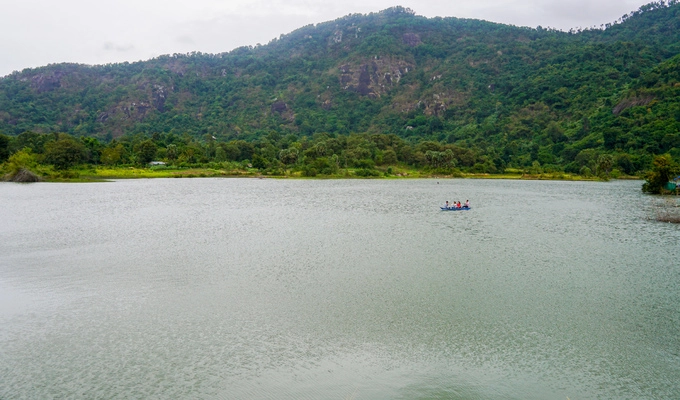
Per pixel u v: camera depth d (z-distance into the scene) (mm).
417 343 31594
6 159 186625
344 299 39812
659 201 117188
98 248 58750
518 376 27578
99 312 37062
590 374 27766
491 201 117688
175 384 26625
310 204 107062
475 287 43094
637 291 42031
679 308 37750
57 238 64938
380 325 34406
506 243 63312
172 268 49562
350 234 69250
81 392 25797
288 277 46312
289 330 33594
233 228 73812
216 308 37844
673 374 27703
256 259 53500
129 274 47281
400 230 73000
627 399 25344
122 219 82000
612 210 99375
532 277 46438
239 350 30641
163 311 37250
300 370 28219
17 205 99188
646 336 32594
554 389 26297
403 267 50125
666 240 65500
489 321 35094
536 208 102750
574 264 51688
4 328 34031
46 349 30781
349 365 28797
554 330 33562
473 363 29031
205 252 56906
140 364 28828
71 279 45531
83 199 112000
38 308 37906
